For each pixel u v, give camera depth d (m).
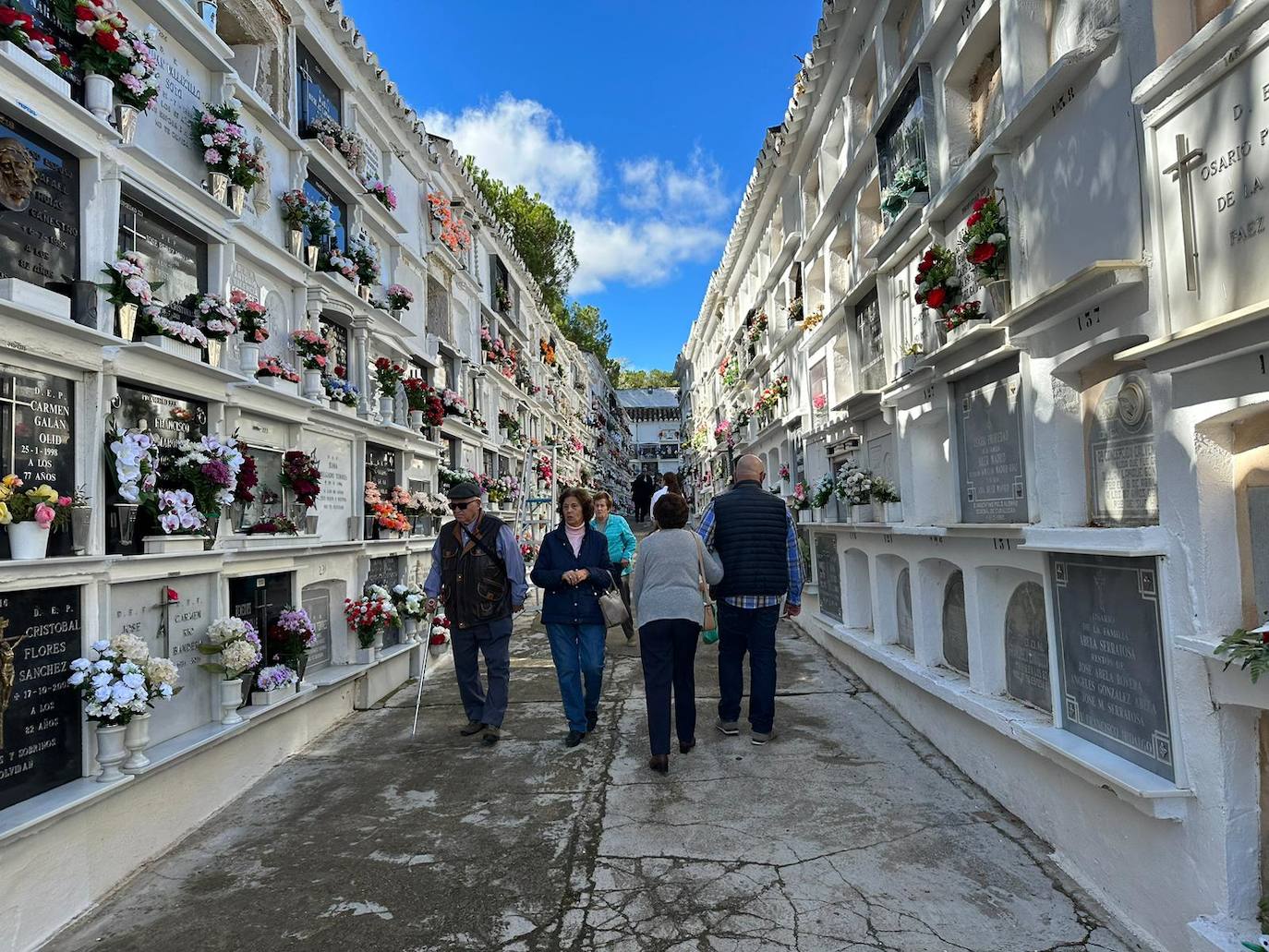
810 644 8.72
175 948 2.77
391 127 7.98
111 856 3.24
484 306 12.56
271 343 5.41
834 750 4.85
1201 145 2.39
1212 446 2.46
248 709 4.48
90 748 3.23
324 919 2.94
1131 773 2.71
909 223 5.46
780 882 3.13
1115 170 2.91
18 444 3.01
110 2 3.68
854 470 6.70
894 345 6.03
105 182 3.59
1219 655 2.25
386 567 7.13
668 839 3.56
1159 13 2.61
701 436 26.69
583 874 3.24
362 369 6.73
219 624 4.17
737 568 5.04
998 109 4.45
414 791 4.30
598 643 5.30
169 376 3.96
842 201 7.86
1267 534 2.31
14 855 2.72
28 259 3.15
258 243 5.16
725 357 20.39
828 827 3.66
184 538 3.90
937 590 5.25
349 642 6.10
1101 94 3.00
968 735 4.32
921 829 3.62
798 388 10.85
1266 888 2.33
